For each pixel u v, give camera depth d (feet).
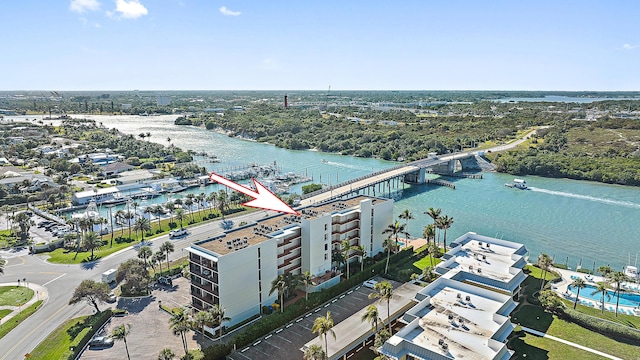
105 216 651.66
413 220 641.40
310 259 395.55
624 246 540.93
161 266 441.27
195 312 349.00
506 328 280.31
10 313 354.95
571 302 380.99
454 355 247.29
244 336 311.88
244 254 335.67
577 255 513.45
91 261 464.24
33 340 316.81
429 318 289.12
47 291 395.14
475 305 305.73
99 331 329.11
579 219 645.92
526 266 461.78
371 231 468.34
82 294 339.16
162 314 355.36
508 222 631.97
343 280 406.82
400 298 363.97
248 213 645.92
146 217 625.00
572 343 315.17
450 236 569.23
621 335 321.52
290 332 330.95
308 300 363.97
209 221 606.96
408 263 467.11
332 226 437.17
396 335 268.21
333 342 298.76
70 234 518.78
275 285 345.10
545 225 618.85
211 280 327.88
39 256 480.23
